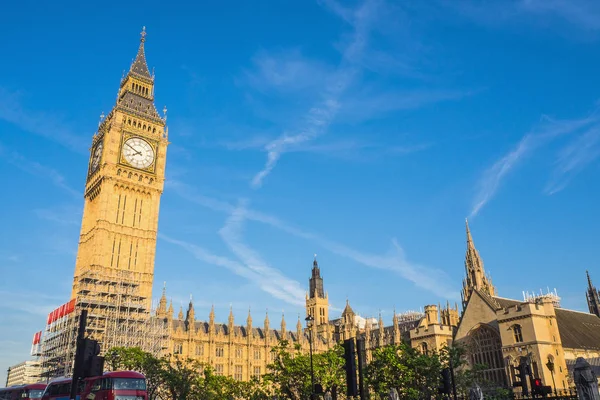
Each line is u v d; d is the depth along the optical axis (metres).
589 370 28.36
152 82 141.25
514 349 94.56
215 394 89.50
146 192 125.88
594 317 125.44
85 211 129.00
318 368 70.56
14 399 57.91
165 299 133.50
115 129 125.19
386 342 150.25
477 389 38.66
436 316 131.38
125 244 118.44
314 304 190.12
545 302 97.88
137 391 47.34
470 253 145.50
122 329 108.50
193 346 127.25
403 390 67.75
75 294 119.75
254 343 141.62
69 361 96.62
